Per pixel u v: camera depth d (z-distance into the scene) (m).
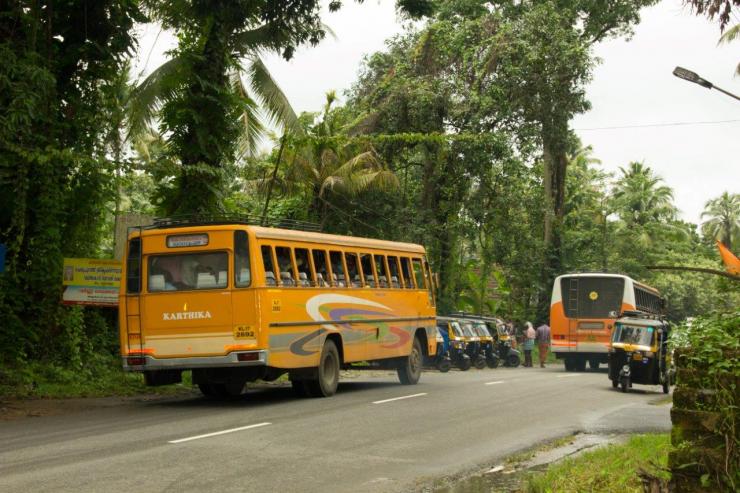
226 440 11.41
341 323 18.97
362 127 38.75
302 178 36.00
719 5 10.66
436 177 39.06
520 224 42.31
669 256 69.19
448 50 39.41
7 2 19.02
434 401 17.45
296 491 8.33
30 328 18.92
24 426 12.78
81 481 8.45
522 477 9.53
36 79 18.17
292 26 20.16
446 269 40.09
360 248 20.28
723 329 6.19
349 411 15.23
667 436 11.74
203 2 18.84
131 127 22.62
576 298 35.06
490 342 36.41
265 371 16.50
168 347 16.30
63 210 20.25
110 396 18.28
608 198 68.69
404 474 9.47
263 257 16.44
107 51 20.44
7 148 17.92
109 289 19.22
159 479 8.64
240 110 22.98
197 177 22.27
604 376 30.25
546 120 38.81
